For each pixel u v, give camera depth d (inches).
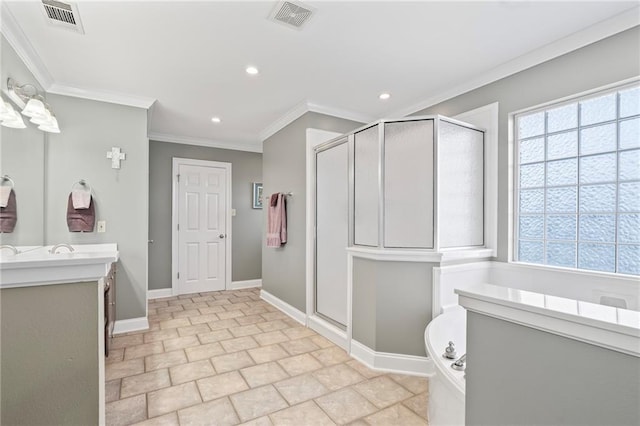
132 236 125.0
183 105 134.8
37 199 102.2
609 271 79.7
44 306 36.6
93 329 38.9
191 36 83.2
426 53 92.2
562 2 69.6
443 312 88.5
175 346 109.6
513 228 99.0
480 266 99.1
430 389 66.1
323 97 125.7
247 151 211.5
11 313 35.3
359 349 99.5
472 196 100.3
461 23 77.7
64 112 113.0
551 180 91.7
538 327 29.6
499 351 33.3
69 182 113.2
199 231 194.5
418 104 129.5
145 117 127.6
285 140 153.8
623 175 77.7
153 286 181.0
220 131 176.1
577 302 30.4
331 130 138.3
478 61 96.8
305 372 91.4
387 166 95.3
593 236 83.0
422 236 91.7
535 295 33.5
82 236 115.4
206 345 110.7
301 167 138.9
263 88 117.2
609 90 78.6
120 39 84.1
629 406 24.2
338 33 82.2
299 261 139.9
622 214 77.9
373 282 95.1
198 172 195.2
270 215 156.2
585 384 26.6
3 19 73.2
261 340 115.8
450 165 94.8
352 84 113.7
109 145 120.6
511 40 85.0
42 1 68.7
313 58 95.3
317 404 75.6
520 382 31.4
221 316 144.8
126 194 123.7
